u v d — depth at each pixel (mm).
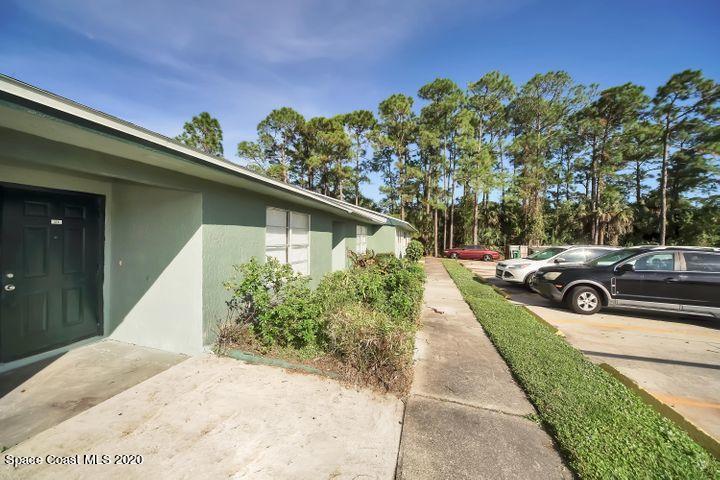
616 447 2125
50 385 2914
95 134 2012
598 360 3918
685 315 6109
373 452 2127
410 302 5133
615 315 6160
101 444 2121
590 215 24906
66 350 3623
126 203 3990
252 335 3867
